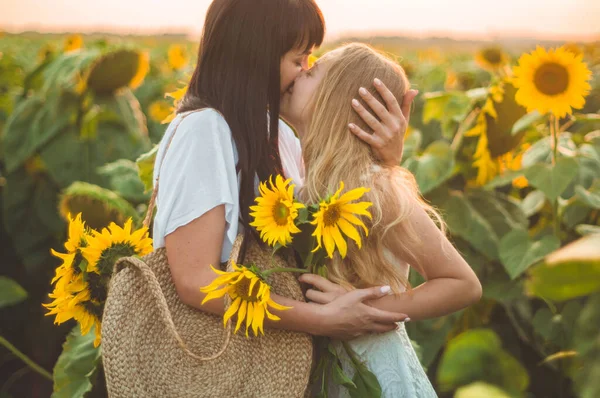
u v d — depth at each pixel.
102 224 2.41
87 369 2.24
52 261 3.73
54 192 3.78
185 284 1.39
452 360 0.36
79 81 3.92
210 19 1.53
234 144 1.49
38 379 3.38
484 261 2.70
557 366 2.16
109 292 1.37
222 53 1.51
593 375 0.39
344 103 1.59
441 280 1.53
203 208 1.38
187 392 1.33
